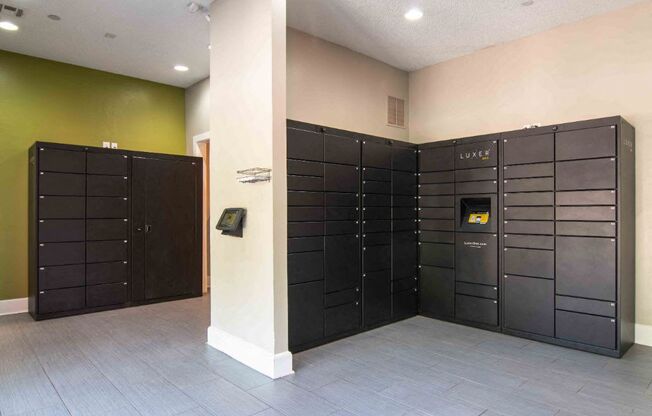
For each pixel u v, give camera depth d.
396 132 5.21
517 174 3.84
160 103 6.00
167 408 2.46
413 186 4.63
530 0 3.54
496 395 2.64
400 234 4.45
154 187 5.36
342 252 3.83
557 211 3.58
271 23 2.93
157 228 5.38
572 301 3.50
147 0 3.57
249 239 3.14
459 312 4.30
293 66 4.09
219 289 3.53
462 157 4.27
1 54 4.73
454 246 4.34
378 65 4.98
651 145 3.55
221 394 2.65
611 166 3.28
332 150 3.74
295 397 2.61
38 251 4.45
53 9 3.73
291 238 3.40
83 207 4.77
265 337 2.98
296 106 4.11
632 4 3.63
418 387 2.76
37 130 4.97
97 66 5.29
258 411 2.43
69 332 4.02
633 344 3.61
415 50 4.68
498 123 4.53
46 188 4.52
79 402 2.54
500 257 3.97
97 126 5.42
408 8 3.68
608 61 3.78
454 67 4.92
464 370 3.05
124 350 3.49
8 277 4.80
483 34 4.25
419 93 5.30
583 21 3.91
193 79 5.82
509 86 4.44
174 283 5.52
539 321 3.70
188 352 3.44
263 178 2.97
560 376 2.94
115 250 5.01
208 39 4.41
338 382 2.84
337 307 3.77
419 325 4.27
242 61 3.22
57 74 5.11
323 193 3.66
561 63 4.06
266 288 2.97
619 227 3.25
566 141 3.53
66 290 4.64
